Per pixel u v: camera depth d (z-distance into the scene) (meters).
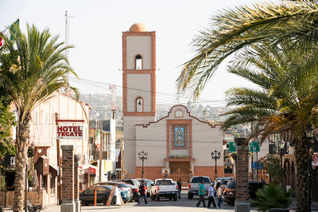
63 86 24.39
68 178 26.53
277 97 20.58
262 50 13.27
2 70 23.17
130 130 82.31
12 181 33.84
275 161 49.41
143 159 80.44
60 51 23.97
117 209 33.03
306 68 10.27
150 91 81.94
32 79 23.27
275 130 21.33
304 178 20.50
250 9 9.80
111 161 80.62
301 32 9.54
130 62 82.06
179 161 81.56
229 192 36.66
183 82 10.38
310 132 20.27
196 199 47.31
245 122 22.41
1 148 25.64
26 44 23.47
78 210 28.45
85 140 59.47
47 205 38.81
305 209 20.50
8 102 24.98
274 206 19.92
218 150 81.38
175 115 82.12
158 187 44.31
